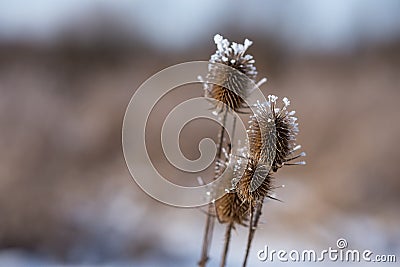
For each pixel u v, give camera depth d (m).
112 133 3.05
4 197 2.23
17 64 4.58
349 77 4.25
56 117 3.05
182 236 2.20
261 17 5.68
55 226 2.16
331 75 4.43
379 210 2.49
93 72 4.50
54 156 2.73
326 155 3.09
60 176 2.55
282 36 5.45
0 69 4.30
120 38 5.27
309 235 2.10
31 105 3.15
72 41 5.15
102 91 3.62
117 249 2.07
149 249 2.04
